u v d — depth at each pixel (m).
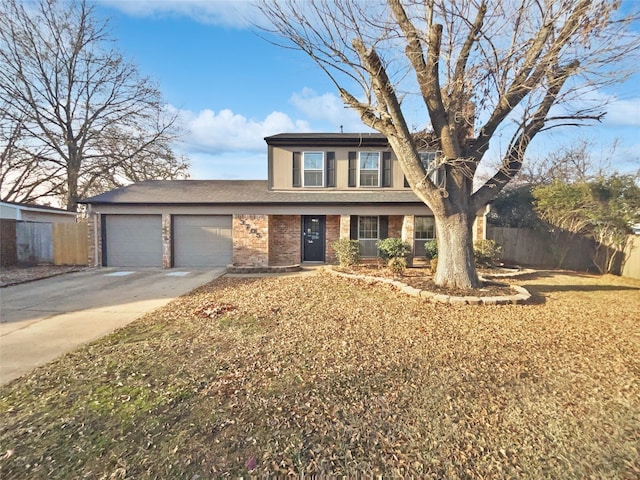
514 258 14.65
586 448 2.35
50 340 4.57
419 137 8.70
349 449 2.32
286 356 3.94
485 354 4.02
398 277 8.94
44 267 11.91
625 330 4.97
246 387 3.19
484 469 2.14
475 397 3.02
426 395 3.05
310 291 7.71
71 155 18.39
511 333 4.80
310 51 6.35
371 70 5.91
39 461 2.18
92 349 4.21
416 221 12.78
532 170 19.23
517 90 6.57
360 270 10.48
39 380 3.35
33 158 17.56
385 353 4.03
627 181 11.41
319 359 3.85
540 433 2.51
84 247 12.68
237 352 4.07
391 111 6.39
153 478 2.04
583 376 3.46
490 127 7.16
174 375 3.45
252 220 12.16
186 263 12.38
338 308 6.18
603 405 2.91
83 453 2.26
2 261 11.87
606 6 5.22
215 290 7.99
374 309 6.10
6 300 7.03
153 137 20.19
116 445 2.34
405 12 6.22
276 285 8.54
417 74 6.46
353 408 2.82
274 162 13.29
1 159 16.98
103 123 18.97
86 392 3.09
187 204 11.98
